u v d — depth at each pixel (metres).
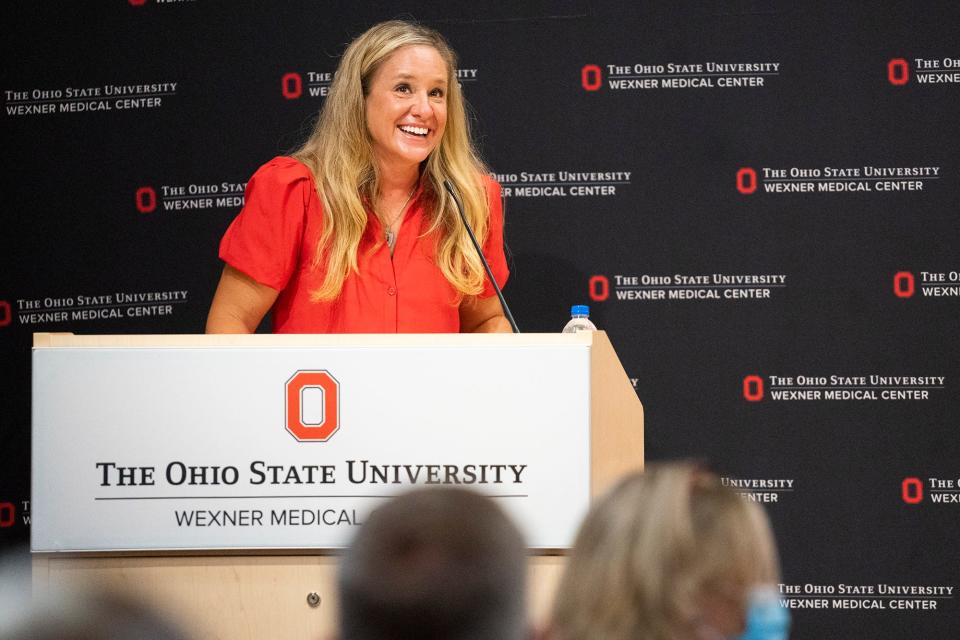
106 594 2.12
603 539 3.29
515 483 6.09
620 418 6.29
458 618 2.58
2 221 10.98
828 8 10.88
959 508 10.65
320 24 11.02
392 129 8.31
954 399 10.71
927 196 10.80
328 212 8.17
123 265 10.98
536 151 10.97
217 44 11.05
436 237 8.45
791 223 10.85
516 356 6.12
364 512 6.03
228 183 11.01
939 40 10.84
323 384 6.05
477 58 11.01
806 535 10.72
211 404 6.02
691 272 10.88
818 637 10.66
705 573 3.16
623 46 10.96
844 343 10.78
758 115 10.89
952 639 10.59
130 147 11.02
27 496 10.87
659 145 10.92
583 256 10.93
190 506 5.99
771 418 10.80
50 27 11.05
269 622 6.06
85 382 5.99
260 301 8.29
